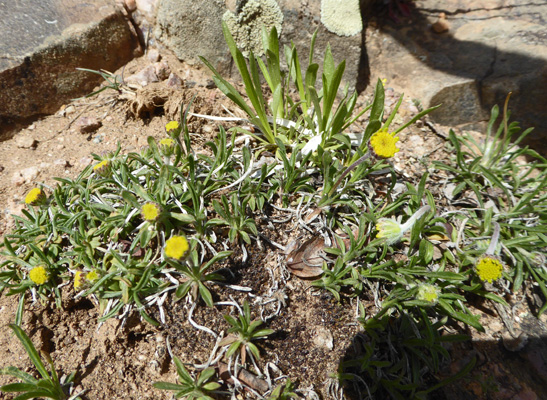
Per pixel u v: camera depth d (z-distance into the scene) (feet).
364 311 0.82
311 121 0.97
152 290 0.78
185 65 1.28
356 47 1.25
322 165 0.93
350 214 0.92
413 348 0.80
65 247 0.85
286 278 0.85
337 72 0.86
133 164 0.96
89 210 0.85
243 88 1.25
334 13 1.21
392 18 1.41
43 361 0.77
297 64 1.00
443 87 1.27
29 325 0.78
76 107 1.18
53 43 1.13
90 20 1.20
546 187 1.04
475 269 0.81
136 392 0.75
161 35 1.27
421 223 0.81
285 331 0.81
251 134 1.01
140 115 1.14
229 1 1.18
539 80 1.25
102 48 1.22
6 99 1.09
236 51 0.90
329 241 0.88
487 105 1.30
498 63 1.30
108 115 1.15
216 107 1.14
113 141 1.10
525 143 1.33
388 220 0.82
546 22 1.37
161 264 0.80
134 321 0.78
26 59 1.09
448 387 0.82
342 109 0.90
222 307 0.80
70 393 0.74
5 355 0.76
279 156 1.00
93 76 1.21
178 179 0.92
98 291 0.77
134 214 0.83
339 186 0.95
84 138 1.11
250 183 0.88
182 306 0.80
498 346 0.89
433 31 1.40
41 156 1.06
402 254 0.90
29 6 1.18
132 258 0.82
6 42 1.10
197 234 0.84
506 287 0.94
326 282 0.82
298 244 0.88
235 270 0.84
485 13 1.43
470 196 1.07
